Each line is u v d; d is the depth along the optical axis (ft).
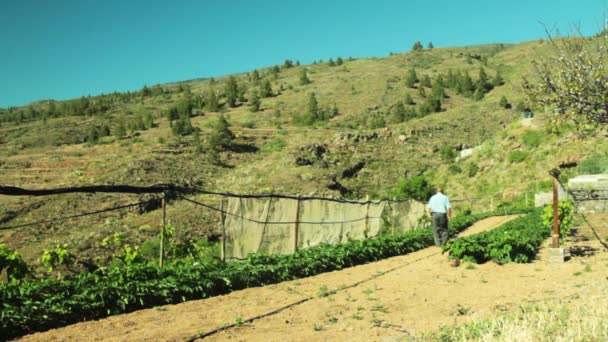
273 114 542.57
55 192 25.76
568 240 57.57
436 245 56.34
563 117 30.35
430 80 640.58
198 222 233.96
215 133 406.82
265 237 48.24
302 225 54.44
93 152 412.36
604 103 28.84
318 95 606.96
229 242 44.34
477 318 23.79
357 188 289.33
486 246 43.14
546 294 29.84
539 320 20.59
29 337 21.83
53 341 21.15
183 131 466.29
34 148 465.47
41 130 535.19
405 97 566.77
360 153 334.65
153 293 28.14
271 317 25.40
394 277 37.24
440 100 535.60
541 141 198.80
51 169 364.79
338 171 299.58
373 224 70.74
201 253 38.65
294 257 40.32
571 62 29.32
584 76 29.04
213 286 31.60
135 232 222.28
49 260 31.68
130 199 271.49
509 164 200.54
